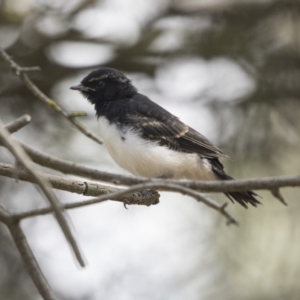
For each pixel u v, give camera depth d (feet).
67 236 16.05
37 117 40.45
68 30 43.60
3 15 43.16
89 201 17.78
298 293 39.32
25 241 18.04
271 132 41.52
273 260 40.01
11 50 42.04
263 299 39.14
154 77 44.96
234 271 39.96
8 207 37.40
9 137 16.22
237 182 17.98
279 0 44.60
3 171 22.50
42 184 16.12
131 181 17.92
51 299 17.35
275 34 44.70
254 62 43.55
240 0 45.34
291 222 40.55
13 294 36.88
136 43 44.83
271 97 42.42
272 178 17.88
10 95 40.65
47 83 42.04
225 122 41.83
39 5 43.88
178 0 46.47
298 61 43.34
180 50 44.62
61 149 39.34
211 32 44.70
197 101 43.37
